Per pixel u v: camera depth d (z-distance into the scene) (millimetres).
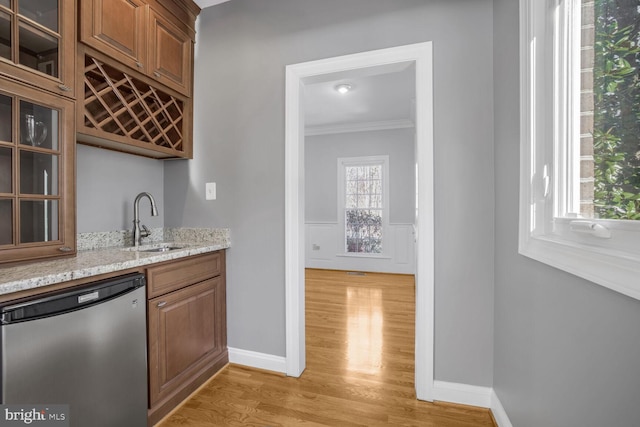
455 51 1582
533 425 1044
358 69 1762
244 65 2004
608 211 754
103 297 1195
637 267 566
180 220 2188
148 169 2133
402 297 3645
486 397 1558
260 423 1456
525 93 1114
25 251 1221
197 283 1786
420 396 1639
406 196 5023
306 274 5016
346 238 5457
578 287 770
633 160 662
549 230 1018
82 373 1111
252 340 1999
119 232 1931
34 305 978
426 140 1609
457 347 1601
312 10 1849
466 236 1578
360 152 5258
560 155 985
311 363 2039
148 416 1407
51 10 1296
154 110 1946
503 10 1382
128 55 1610
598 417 686
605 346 663
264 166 1966
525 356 1119
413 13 1649
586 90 856
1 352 906
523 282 1142
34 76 1221
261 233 1976
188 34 2051
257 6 1977
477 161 1558
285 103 1893
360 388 1746
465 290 1585
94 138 1538
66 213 1354
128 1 1614
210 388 1749
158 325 1495
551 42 1027
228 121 2049
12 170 1187
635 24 657
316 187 5508
